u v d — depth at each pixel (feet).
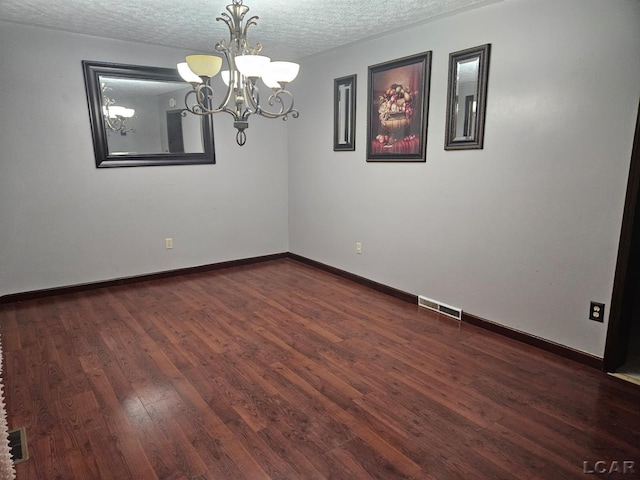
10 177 11.89
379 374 8.49
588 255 8.56
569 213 8.75
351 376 8.41
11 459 6.11
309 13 10.14
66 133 12.50
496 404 7.48
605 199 8.19
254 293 13.34
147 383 8.13
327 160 15.02
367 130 13.17
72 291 13.25
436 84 11.00
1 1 9.53
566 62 8.44
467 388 7.99
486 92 9.86
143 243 14.37
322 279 14.88
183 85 14.19
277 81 7.69
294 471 5.91
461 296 11.18
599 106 8.07
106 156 13.19
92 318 11.27
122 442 6.48
